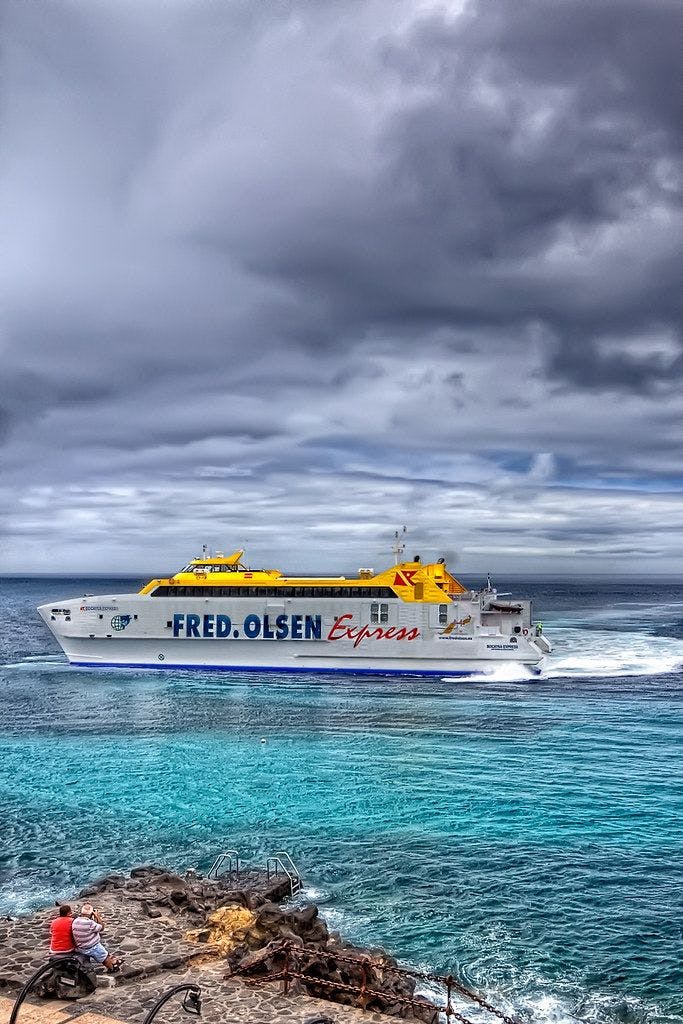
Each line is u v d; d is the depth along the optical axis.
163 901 25.64
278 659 80.69
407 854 34.31
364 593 80.31
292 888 30.84
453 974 25.14
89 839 36.31
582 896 30.36
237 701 67.00
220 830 37.31
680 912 29.05
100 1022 16.91
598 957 26.11
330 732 56.59
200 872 32.56
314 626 79.94
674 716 61.84
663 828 37.25
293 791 43.03
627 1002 23.70
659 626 151.88
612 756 49.91
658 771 46.59
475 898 30.17
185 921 24.22
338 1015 18.08
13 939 21.84
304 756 50.16
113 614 82.56
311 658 80.31
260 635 80.19
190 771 46.84
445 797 41.81
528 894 30.55
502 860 33.66
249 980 19.61
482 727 57.97
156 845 35.59
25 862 33.78
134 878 29.41
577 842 35.59
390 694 70.44
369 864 33.41
